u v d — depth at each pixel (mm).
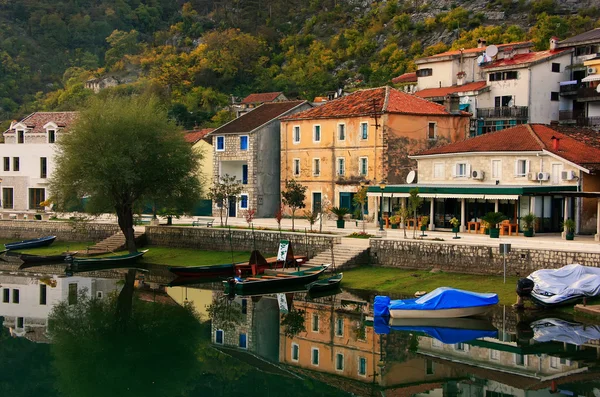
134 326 41969
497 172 58250
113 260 61188
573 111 80250
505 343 35625
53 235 74812
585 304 38938
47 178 87875
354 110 69312
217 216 80500
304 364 34562
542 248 43719
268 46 184500
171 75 158750
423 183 63844
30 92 174750
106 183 59719
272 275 51531
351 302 45094
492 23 162875
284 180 75875
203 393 30844
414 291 44781
